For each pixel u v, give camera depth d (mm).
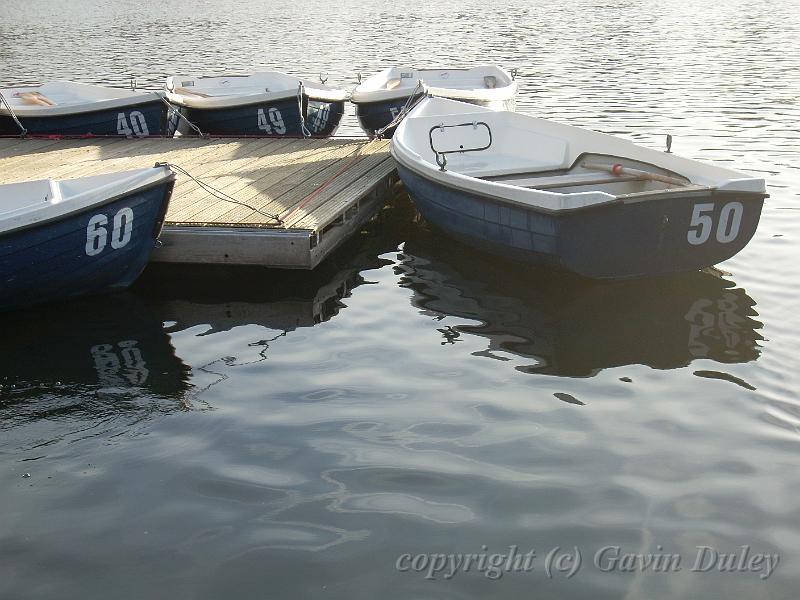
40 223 5727
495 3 33594
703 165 6598
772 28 23812
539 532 3602
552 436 4344
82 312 6180
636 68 17516
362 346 5488
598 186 7016
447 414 4594
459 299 6238
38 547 3555
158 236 6461
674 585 3295
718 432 4352
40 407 4770
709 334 5500
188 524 3680
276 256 6602
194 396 4859
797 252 6891
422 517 3701
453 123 8414
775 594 3244
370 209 8023
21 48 23406
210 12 32656
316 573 3367
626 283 6395
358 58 19984
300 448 4273
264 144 9820
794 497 3812
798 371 4980
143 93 10469
